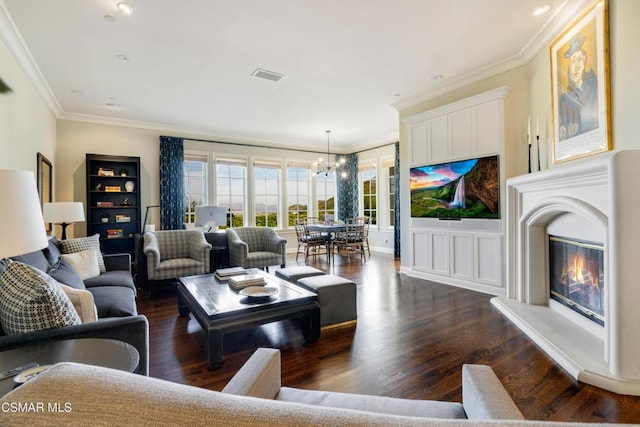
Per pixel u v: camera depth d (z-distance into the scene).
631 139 2.24
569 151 2.91
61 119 5.44
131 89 4.44
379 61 3.72
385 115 5.85
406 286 4.44
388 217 7.88
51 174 4.95
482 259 4.09
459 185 4.31
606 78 2.43
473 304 3.62
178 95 4.70
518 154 3.79
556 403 1.83
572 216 2.78
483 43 3.37
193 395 0.42
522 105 3.74
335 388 2.00
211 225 5.50
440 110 4.49
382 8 2.73
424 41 3.30
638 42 2.18
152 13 2.74
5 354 1.29
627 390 1.88
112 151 5.88
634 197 1.90
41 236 1.21
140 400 0.40
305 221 7.88
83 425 0.37
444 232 4.53
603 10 2.45
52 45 3.23
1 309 1.52
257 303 2.53
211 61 3.64
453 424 0.39
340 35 3.15
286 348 2.58
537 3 2.71
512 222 3.55
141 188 6.14
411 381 2.07
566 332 2.58
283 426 0.38
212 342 2.25
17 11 2.67
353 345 2.62
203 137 6.88
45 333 1.42
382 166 7.92
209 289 2.96
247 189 7.45
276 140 7.83
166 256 4.75
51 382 0.41
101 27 2.94
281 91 4.60
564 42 2.96
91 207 5.47
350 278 4.98
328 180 8.81
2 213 1.03
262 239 5.71
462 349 2.52
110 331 1.55
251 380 1.07
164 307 3.68
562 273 2.99
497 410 0.88
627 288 1.92
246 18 2.84
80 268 3.16
